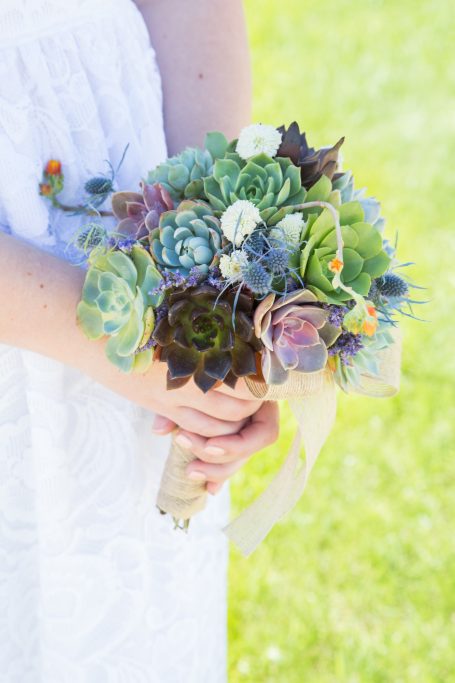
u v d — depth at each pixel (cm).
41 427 110
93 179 105
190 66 126
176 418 108
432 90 429
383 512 238
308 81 440
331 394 106
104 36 110
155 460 122
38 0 102
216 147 106
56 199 108
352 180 107
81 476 115
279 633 210
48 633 120
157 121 120
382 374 113
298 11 495
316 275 95
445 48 458
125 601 122
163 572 126
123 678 125
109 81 111
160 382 103
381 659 205
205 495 120
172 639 129
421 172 371
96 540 118
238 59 129
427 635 210
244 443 111
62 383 109
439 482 247
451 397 271
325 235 95
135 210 104
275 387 99
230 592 217
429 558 227
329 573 223
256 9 500
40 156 105
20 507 114
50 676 123
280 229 95
